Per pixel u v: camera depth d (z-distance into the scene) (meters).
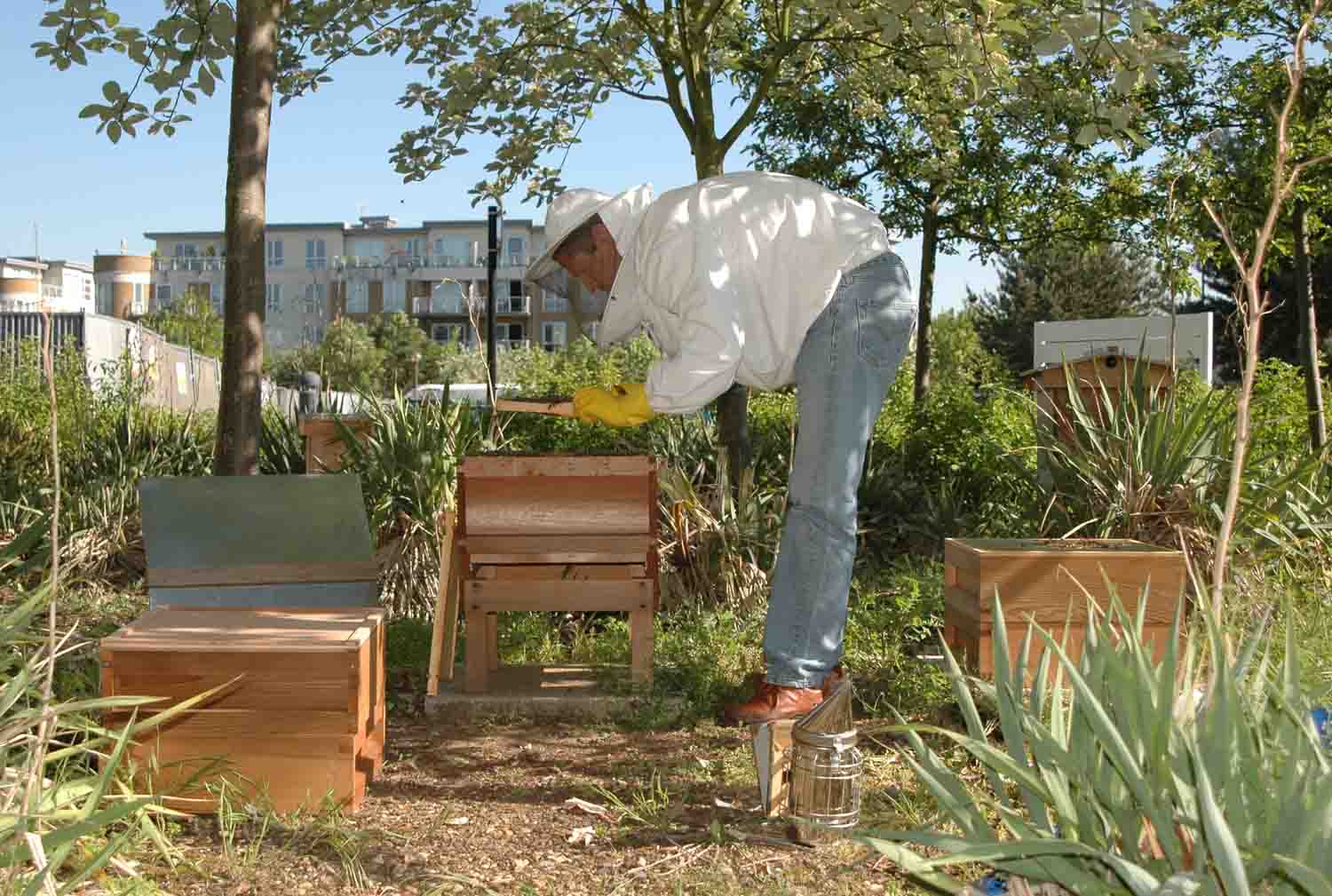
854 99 9.27
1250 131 9.02
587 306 4.38
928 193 11.76
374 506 6.62
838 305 4.01
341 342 40.72
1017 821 2.20
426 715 4.53
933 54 6.54
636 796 3.51
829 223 4.06
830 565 4.01
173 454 8.64
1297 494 5.92
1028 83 7.21
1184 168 9.19
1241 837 1.94
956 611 4.69
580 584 4.59
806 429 4.06
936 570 6.63
